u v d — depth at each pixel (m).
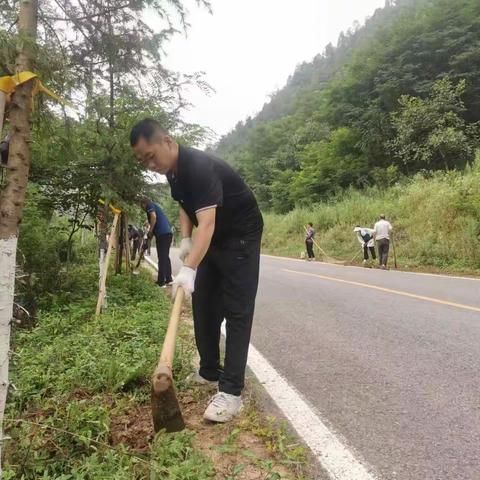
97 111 5.64
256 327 5.74
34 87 2.27
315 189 31.19
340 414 3.20
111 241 5.95
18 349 4.24
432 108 23.34
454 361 4.29
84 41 5.01
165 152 2.85
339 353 4.59
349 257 19.09
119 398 3.26
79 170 5.99
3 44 2.30
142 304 6.06
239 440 2.78
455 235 14.75
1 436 2.13
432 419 3.11
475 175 16.80
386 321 5.93
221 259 3.16
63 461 2.42
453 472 2.48
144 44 5.55
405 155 24.05
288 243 25.64
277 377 3.91
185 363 3.88
